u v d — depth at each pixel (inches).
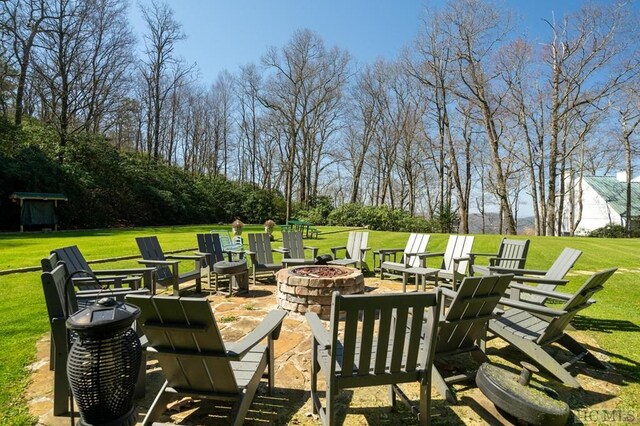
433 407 100.6
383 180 1206.3
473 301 100.1
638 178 1211.9
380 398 104.6
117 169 862.5
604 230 859.4
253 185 1241.4
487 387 96.7
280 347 137.3
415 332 83.0
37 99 927.0
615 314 183.0
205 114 1330.0
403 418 94.7
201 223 1008.9
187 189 1014.4
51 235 548.7
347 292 176.7
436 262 335.3
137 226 845.8
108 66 864.9
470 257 223.3
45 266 104.0
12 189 656.4
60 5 779.4
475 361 123.6
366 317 79.2
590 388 111.4
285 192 1293.1
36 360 123.6
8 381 108.6
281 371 118.7
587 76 714.8
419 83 987.9
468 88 773.9
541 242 490.6
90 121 856.3
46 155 725.3
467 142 1034.7
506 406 90.5
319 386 109.4
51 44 783.7
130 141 1181.1
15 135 697.6
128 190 864.9
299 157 1214.9
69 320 69.8
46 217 666.2
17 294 208.1
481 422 93.5
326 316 173.5
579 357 124.0
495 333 125.1
